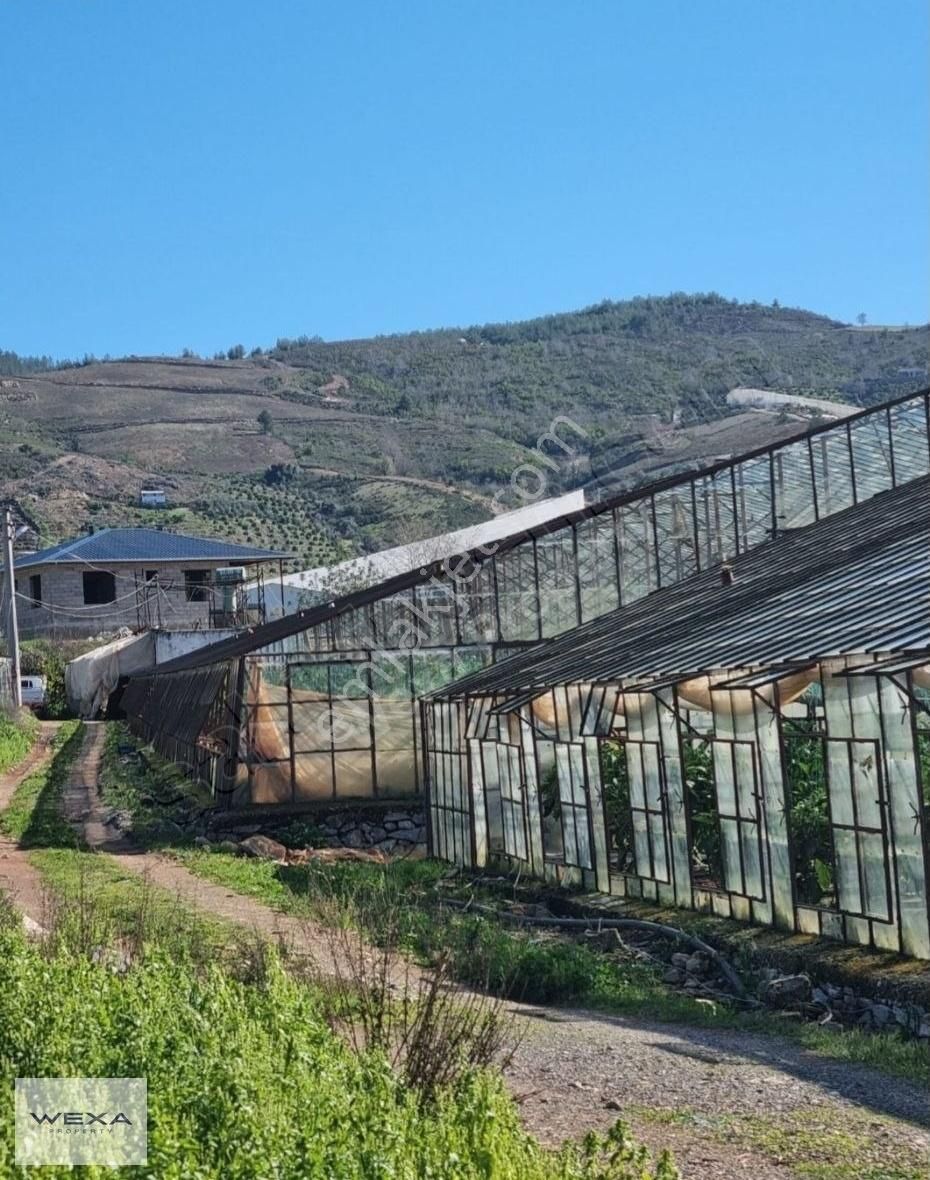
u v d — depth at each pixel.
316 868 26.45
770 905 19.62
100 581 91.69
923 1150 9.48
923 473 39.41
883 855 17.36
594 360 151.38
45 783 46.78
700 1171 9.03
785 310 151.12
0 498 143.00
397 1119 7.67
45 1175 6.76
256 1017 9.73
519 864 27.92
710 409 115.06
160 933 15.41
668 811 22.45
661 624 29.66
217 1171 6.91
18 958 11.05
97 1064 8.51
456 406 160.25
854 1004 16.31
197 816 35.59
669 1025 14.82
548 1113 10.53
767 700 19.38
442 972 11.61
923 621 18.80
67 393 195.00
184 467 159.50
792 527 39.16
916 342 133.75
